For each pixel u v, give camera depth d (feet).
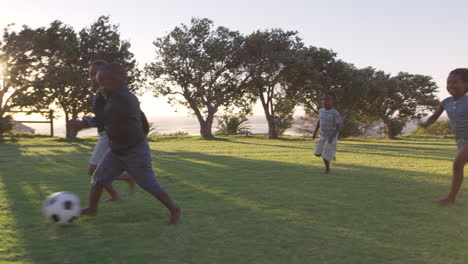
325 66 98.17
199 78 88.58
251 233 10.98
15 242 10.05
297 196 16.92
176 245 9.83
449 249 9.62
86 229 11.30
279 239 10.42
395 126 105.19
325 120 25.20
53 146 58.23
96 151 15.11
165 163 31.96
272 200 15.97
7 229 11.32
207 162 32.94
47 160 34.47
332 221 12.44
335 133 24.99
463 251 9.46
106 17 80.74
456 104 14.99
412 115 119.55
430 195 17.29
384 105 116.06
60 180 21.86
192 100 91.25
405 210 14.12
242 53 89.35
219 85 91.81
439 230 11.40
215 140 82.17
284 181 21.62
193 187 19.39
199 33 86.99
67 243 9.96
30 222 12.13
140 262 8.60
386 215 13.32
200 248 9.61
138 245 9.81
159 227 11.55
